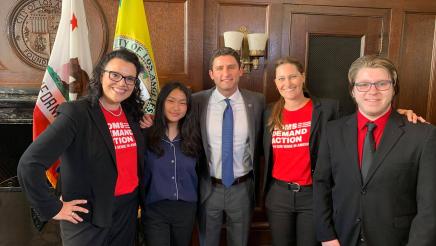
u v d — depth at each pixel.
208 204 1.92
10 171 2.41
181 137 1.80
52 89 2.02
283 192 1.84
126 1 2.06
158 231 1.76
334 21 2.51
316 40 2.53
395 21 2.52
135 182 1.56
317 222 1.53
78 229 1.38
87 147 1.37
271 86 2.52
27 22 2.28
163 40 2.36
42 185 1.23
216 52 1.86
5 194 2.12
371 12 2.51
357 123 1.41
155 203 1.75
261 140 2.03
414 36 2.55
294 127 1.83
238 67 1.86
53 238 2.16
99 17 2.31
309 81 2.56
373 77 1.27
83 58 2.05
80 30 2.04
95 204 1.39
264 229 2.61
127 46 2.05
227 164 1.87
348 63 2.57
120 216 1.50
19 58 2.30
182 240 1.83
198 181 1.94
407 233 1.28
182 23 2.36
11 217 2.13
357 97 1.33
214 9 2.43
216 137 1.88
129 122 1.57
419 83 2.60
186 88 1.78
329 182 1.52
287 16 2.47
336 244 1.47
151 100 2.11
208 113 1.92
